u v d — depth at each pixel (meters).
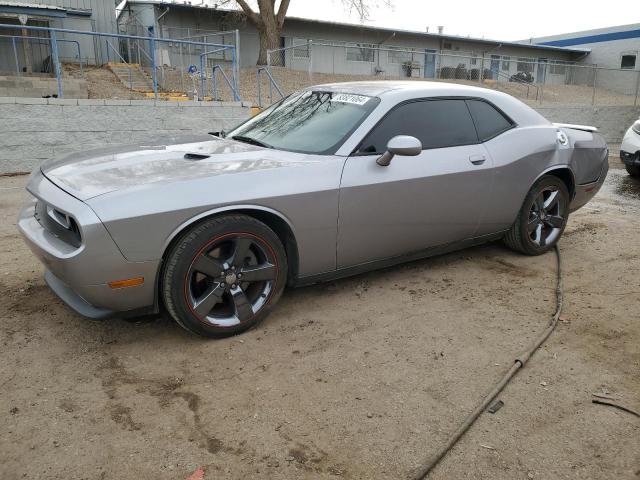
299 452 2.26
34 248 3.07
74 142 9.53
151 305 2.99
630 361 3.05
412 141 3.36
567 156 4.77
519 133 4.47
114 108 9.77
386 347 3.16
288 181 3.23
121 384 2.73
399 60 25.73
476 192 4.13
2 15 19.05
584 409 2.60
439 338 3.28
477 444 2.34
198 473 2.13
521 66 24.62
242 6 22.70
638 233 5.81
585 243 5.39
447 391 2.72
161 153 3.52
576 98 22.22
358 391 2.71
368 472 2.16
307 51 24.73
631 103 22.28
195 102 10.51
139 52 19.94
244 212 3.15
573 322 3.54
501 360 3.04
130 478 2.10
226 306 3.28
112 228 2.70
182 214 2.87
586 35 35.69
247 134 4.19
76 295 3.07
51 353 3.01
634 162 9.34
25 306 3.59
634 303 3.86
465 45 31.00
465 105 4.24
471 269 4.50
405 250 3.96
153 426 2.41
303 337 3.26
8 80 14.90
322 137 3.68
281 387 2.73
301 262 3.42
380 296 3.89
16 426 2.38
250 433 2.38
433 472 2.17
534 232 4.82
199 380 2.78
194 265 2.96
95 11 22.00
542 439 2.38
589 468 2.21
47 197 2.95
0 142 8.94
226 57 23.55
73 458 2.20
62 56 21.48
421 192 3.79
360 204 3.51
